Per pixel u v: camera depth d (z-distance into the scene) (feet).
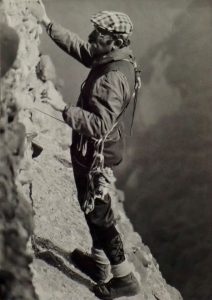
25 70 11.47
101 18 11.93
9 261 9.25
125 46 12.16
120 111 12.05
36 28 12.80
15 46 9.26
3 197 9.29
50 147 21.20
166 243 49.44
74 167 12.73
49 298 12.77
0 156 9.29
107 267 13.96
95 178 12.23
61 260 14.62
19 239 9.39
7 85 9.52
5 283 9.20
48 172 19.84
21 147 9.68
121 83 11.81
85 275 14.56
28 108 12.95
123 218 25.14
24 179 12.66
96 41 12.03
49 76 21.50
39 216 16.60
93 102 11.82
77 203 19.27
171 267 48.19
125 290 13.64
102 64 11.98
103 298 13.70
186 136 52.54
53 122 22.04
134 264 18.95
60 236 16.22
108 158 12.38
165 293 19.99
